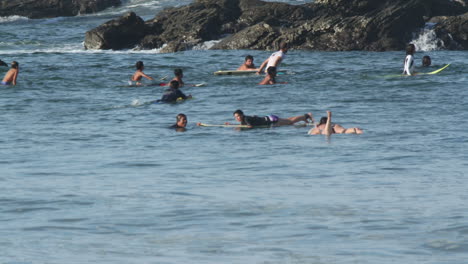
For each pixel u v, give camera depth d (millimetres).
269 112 76562
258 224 32125
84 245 28797
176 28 176500
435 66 118500
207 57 146875
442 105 78438
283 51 111000
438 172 45281
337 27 164750
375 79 103750
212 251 27766
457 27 169875
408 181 42531
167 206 36062
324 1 178500
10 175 46188
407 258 26359
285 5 180125
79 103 85750
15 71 102375
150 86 102500
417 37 167500
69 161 51688
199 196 38719
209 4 185500
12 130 67562
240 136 62844
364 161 49812
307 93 90688
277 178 44344
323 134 62719
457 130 62531
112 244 28953
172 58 144125
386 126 65938
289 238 29625
